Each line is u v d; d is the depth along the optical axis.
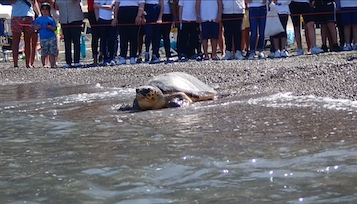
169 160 4.32
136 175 3.94
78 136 5.60
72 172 4.10
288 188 3.50
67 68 14.38
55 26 15.24
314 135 5.08
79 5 15.00
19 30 15.03
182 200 3.35
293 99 7.31
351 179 3.64
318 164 4.04
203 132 5.52
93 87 10.89
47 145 5.20
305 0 13.64
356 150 4.41
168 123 6.21
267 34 13.48
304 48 17.30
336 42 13.79
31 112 7.70
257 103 7.23
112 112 7.54
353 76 8.21
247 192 3.45
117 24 14.38
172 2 14.71
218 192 3.48
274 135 5.17
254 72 10.52
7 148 5.13
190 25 14.73
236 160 4.26
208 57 14.32
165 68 12.33
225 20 13.88
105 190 3.62
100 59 16.28
